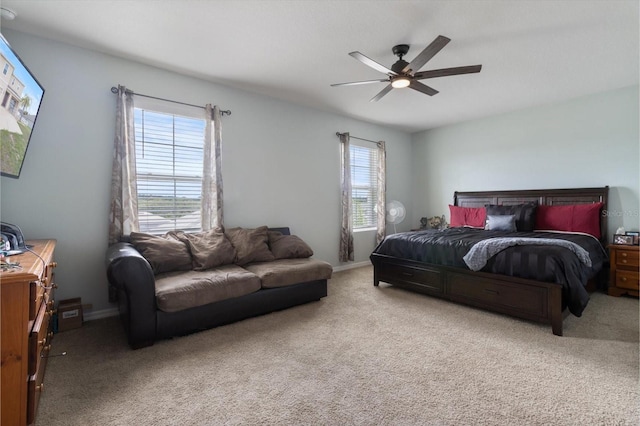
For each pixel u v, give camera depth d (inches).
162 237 118.8
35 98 84.8
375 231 216.7
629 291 132.2
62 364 78.7
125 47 107.7
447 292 125.6
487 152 197.8
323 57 114.9
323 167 183.5
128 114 115.5
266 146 157.4
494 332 97.9
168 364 79.0
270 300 113.9
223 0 82.0
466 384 69.8
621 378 71.6
